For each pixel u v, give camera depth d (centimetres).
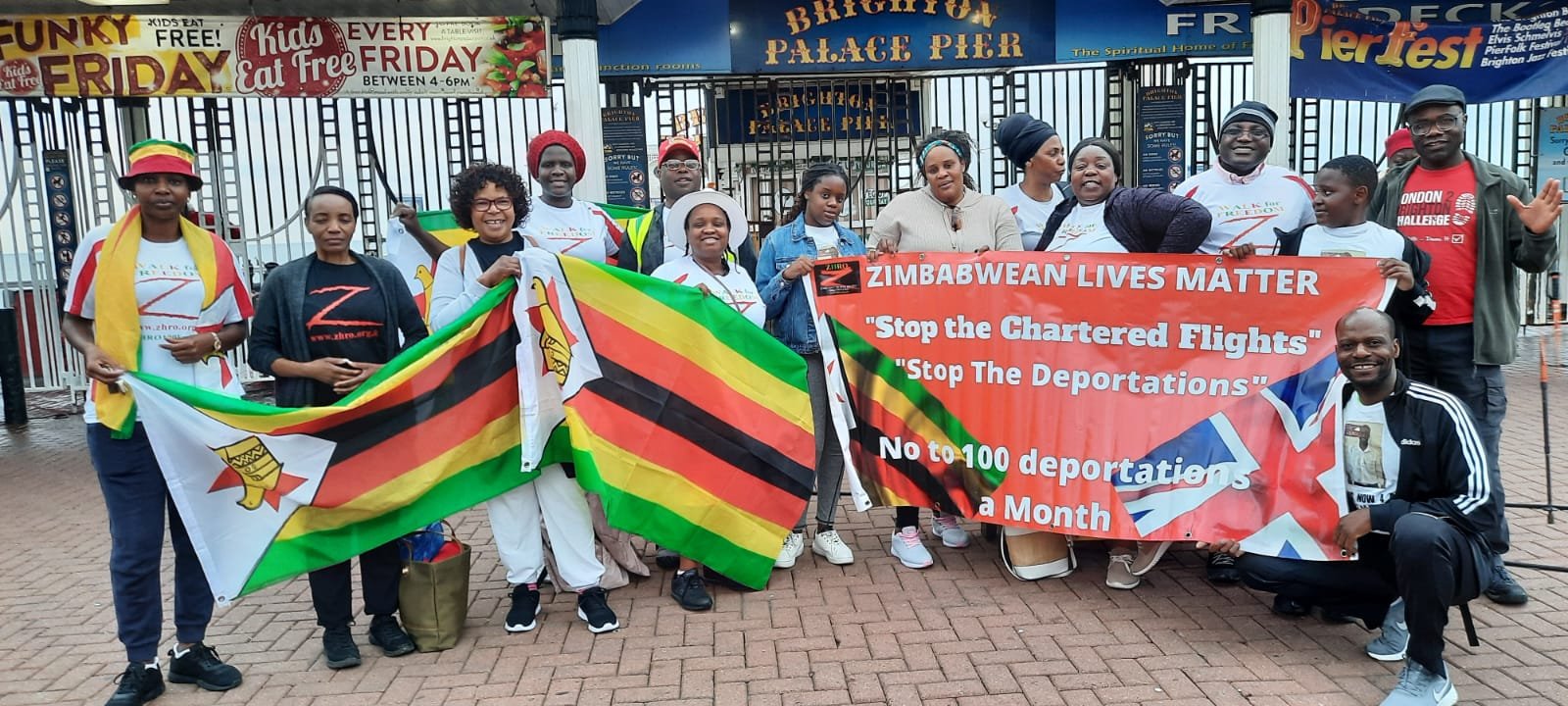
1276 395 399
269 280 367
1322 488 372
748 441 447
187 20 816
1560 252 1091
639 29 912
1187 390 417
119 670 395
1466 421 333
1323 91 909
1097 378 431
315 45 827
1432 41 898
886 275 462
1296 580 376
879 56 938
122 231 347
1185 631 395
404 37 834
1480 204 423
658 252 514
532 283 402
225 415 350
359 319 370
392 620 400
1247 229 463
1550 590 421
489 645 403
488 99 988
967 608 427
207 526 356
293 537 367
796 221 493
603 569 417
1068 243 459
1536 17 878
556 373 402
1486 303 424
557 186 495
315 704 355
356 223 375
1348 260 395
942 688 352
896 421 466
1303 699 336
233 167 965
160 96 825
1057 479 437
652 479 421
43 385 994
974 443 452
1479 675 347
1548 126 1052
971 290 449
